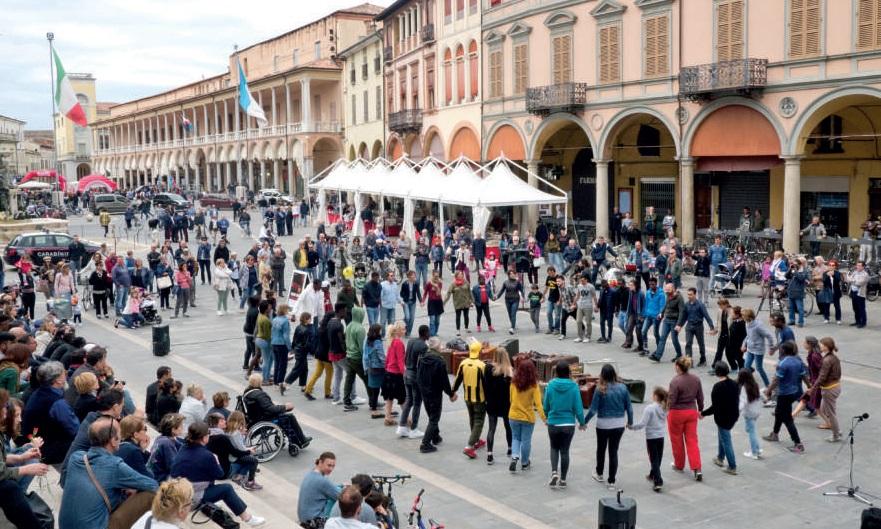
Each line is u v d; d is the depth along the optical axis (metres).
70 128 129.00
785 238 28.95
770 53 28.75
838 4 26.61
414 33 52.09
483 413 12.92
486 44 42.75
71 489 7.26
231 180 92.50
